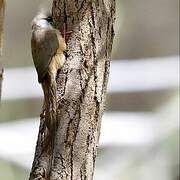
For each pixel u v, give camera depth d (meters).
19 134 15.45
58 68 7.57
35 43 7.67
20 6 19.52
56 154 7.45
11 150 15.24
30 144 15.35
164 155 14.73
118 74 15.88
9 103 17.25
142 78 15.95
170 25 20.16
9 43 19.23
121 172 14.90
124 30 19.36
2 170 15.03
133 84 15.95
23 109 17.39
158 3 20.09
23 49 19.27
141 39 19.72
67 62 7.57
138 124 15.31
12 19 19.45
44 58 7.59
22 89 16.45
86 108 7.48
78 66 7.53
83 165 7.48
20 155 15.28
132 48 19.45
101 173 14.97
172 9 20.17
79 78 7.51
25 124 15.70
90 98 7.50
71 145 7.45
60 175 7.43
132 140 15.18
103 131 15.24
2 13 7.99
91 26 7.57
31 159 15.30
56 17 7.76
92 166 7.55
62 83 7.54
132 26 19.56
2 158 15.12
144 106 18.53
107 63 7.64
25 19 19.50
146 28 19.78
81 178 7.48
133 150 15.13
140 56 19.56
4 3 7.99
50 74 7.54
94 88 7.52
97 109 7.54
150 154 14.91
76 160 7.45
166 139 14.78
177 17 20.22
